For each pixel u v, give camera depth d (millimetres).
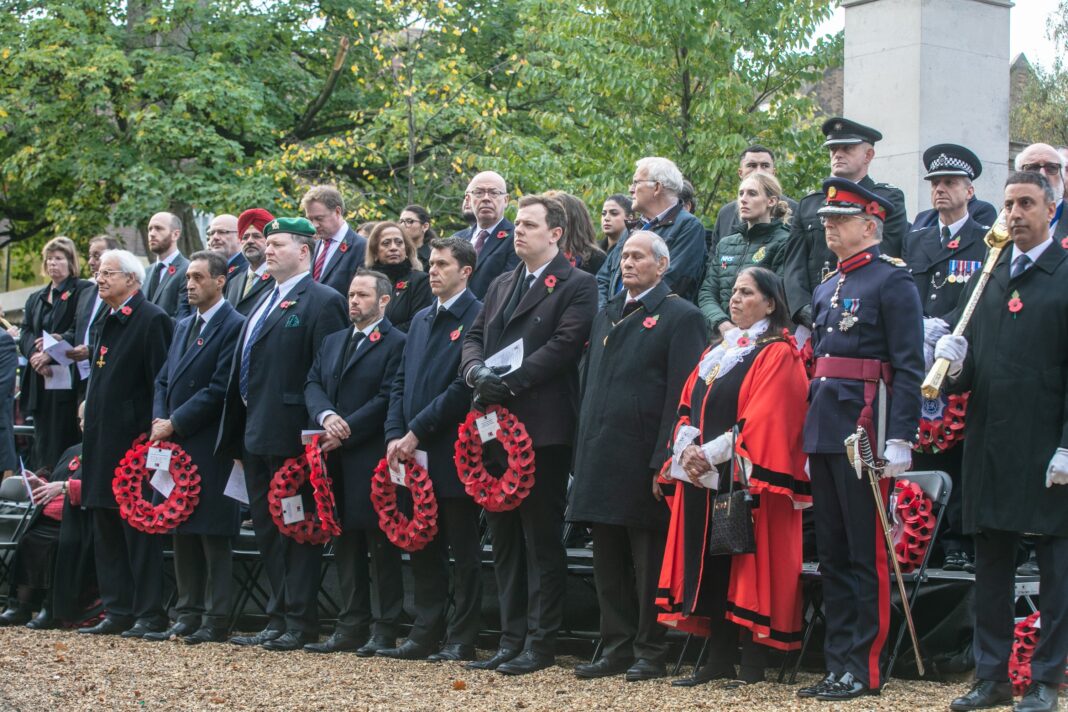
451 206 16516
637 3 12734
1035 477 5414
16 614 8750
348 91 19750
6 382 9289
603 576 6582
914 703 5605
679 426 6230
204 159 17672
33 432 10180
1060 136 20484
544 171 14320
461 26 19453
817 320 6031
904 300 5801
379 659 7195
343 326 7875
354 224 16359
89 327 9891
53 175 18594
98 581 8344
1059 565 5391
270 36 19250
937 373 5477
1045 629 5398
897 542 6223
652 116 13383
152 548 8195
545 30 14883
